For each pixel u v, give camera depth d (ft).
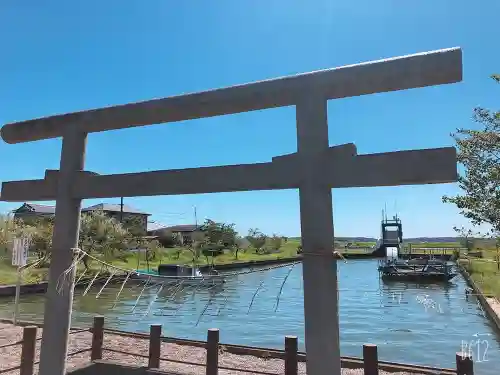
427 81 10.30
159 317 55.62
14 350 26.99
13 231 84.74
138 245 143.54
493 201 40.60
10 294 70.95
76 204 14.56
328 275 10.53
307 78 11.34
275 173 11.46
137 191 13.35
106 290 78.18
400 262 132.05
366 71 10.66
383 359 38.52
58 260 14.32
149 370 17.26
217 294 55.06
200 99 12.90
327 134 11.03
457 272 134.82
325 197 10.82
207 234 182.50
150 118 13.73
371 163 10.43
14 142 16.30
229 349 28.12
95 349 22.44
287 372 19.92
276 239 235.40
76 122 14.82
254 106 12.18
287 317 58.44
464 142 42.68
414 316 62.18
